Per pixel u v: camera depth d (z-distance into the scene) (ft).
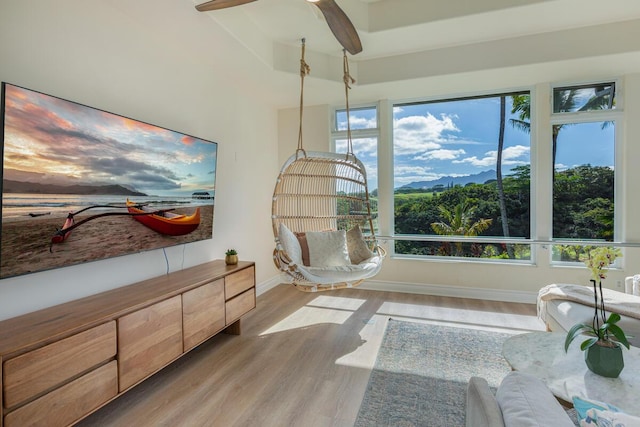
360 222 12.34
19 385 4.19
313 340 8.89
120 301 6.13
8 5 5.25
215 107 10.66
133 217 7.11
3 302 5.21
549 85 11.65
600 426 2.36
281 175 10.25
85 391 5.00
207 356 8.02
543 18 9.14
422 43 10.61
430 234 13.70
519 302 12.00
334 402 6.18
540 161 11.81
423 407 6.00
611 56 9.53
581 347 4.80
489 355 7.95
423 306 11.63
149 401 6.26
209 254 10.32
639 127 10.80
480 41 10.50
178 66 9.05
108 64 6.97
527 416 2.46
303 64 9.97
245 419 5.74
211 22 7.80
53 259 5.58
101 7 6.82
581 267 11.48
